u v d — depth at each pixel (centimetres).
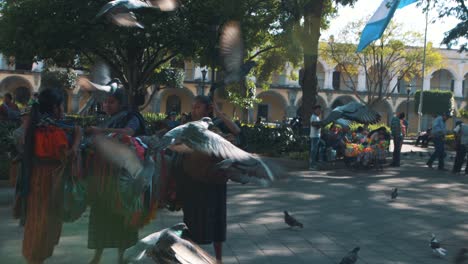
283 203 837
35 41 1725
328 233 639
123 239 450
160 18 1684
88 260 479
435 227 700
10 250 504
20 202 441
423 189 1074
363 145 1472
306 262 508
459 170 1431
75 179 437
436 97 4472
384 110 5253
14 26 1728
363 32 1570
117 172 426
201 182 440
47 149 430
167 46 1917
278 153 1612
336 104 5084
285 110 4925
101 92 449
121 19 382
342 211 791
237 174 396
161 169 450
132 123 445
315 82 1869
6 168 921
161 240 265
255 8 1841
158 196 466
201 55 1894
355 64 3947
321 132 1534
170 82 2772
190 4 1738
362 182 1153
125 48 1936
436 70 5166
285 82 4941
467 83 5388
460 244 608
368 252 556
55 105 446
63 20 1680
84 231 580
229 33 323
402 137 1589
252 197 881
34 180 431
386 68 3850
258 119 2078
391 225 703
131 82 2059
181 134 260
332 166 1446
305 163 1420
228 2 1689
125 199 428
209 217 444
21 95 4300
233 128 448
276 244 575
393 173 1377
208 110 455
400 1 1580
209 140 251
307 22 1298
